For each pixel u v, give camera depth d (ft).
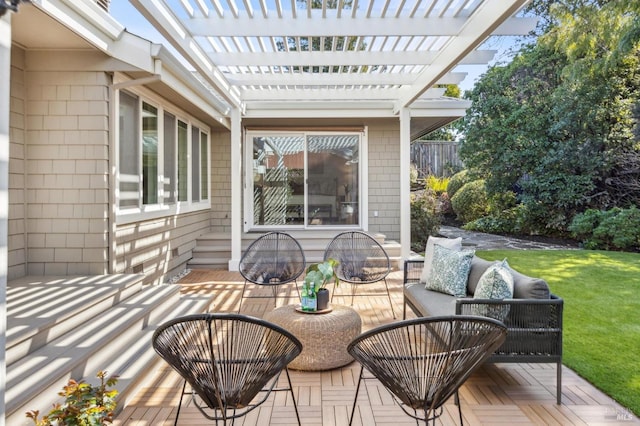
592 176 33.71
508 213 37.76
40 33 12.46
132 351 10.10
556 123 34.88
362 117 24.94
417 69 19.10
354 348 6.64
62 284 12.53
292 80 19.53
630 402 8.71
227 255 23.82
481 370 10.53
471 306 8.93
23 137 13.67
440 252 12.90
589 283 19.07
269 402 8.93
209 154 27.09
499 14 10.68
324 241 24.94
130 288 13.12
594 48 31.60
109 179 14.14
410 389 6.43
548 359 8.79
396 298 17.56
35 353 8.45
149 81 14.37
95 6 12.14
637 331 12.89
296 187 27.63
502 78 38.60
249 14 13.05
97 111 13.89
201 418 8.31
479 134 38.47
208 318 5.96
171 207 20.12
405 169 22.86
